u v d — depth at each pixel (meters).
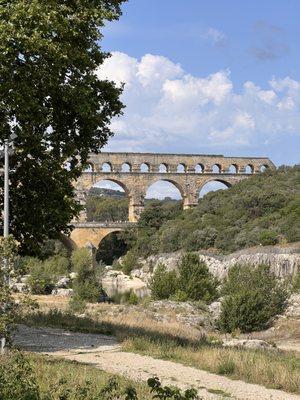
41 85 25.98
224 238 110.62
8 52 24.27
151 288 73.44
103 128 30.61
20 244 28.11
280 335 52.28
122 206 193.25
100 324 38.44
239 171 153.38
